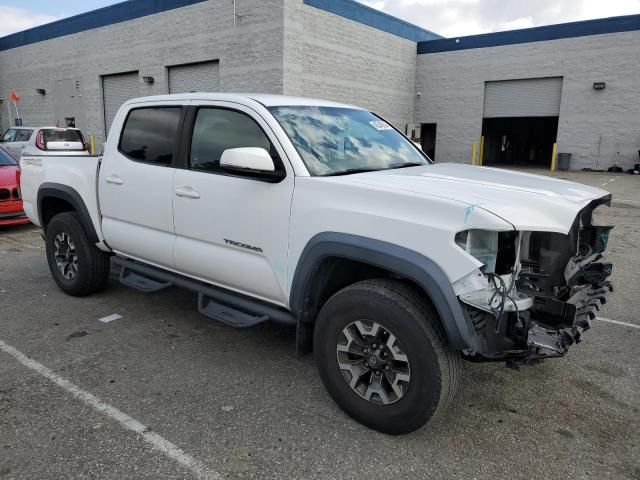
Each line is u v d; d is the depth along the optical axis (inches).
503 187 120.4
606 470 106.0
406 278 114.1
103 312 191.8
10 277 236.4
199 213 147.6
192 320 185.5
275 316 134.7
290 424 120.5
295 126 138.9
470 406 130.3
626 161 902.4
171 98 163.6
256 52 797.9
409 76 1082.7
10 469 102.7
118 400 129.8
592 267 128.0
